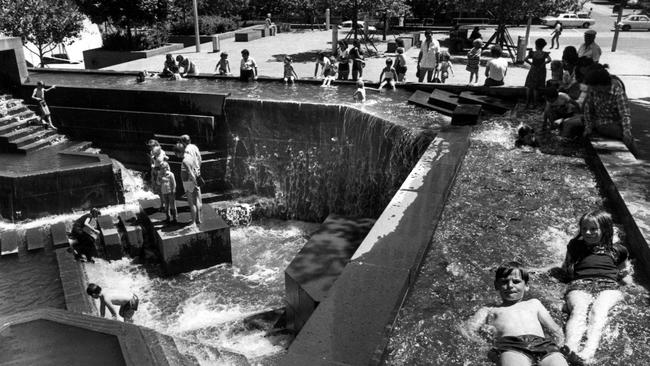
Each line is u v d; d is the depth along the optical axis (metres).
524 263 6.57
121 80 20.88
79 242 13.21
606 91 10.34
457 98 15.80
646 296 5.68
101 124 18.30
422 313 5.68
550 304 5.55
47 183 14.95
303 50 30.80
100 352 4.16
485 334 4.87
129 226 14.10
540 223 7.71
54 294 11.16
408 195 8.53
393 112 15.07
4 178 14.59
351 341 5.16
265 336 10.23
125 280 12.90
